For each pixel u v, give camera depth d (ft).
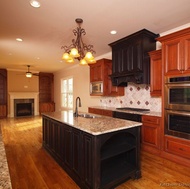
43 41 12.90
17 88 28.45
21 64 23.16
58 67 25.91
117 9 8.20
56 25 10.00
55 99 31.40
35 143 13.38
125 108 14.43
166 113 9.67
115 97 16.76
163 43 9.73
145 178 7.78
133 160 8.00
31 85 29.91
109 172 7.44
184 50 8.71
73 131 7.76
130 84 14.92
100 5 7.82
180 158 9.10
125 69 12.57
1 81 27.20
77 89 23.39
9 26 10.11
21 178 7.95
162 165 9.05
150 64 11.30
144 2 7.59
